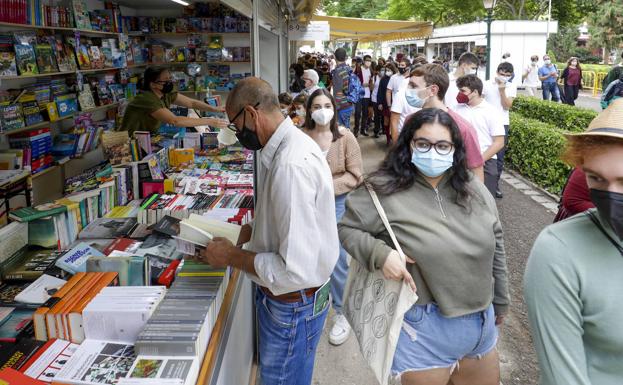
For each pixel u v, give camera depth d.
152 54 7.45
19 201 2.60
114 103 6.22
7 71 4.21
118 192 3.08
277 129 1.79
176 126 4.59
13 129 4.22
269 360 2.05
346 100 9.03
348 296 2.18
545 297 1.25
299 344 2.01
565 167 6.62
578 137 1.18
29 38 4.54
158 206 2.96
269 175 1.78
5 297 1.95
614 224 1.14
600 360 1.23
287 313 1.95
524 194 7.00
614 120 1.13
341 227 2.09
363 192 2.06
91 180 2.98
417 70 3.34
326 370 3.18
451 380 2.25
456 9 24.33
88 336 1.71
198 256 1.99
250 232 2.21
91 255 2.24
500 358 3.28
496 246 2.06
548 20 21.64
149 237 2.47
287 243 1.66
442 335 1.96
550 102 9.86
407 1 24.30
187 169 3.99
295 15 8.75
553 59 32.09
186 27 7.53
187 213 2.82
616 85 9.22
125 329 1.70
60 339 1.71
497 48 20.52
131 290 1.88
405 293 1.87
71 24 5.22
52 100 4.93
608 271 1.19
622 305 1.18
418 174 2.00
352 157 3.49
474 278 1.92
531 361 3.26
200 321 1.68
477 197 1.99
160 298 1.84
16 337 1.71
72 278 1.97
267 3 4.44
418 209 1.94
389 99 9.76
